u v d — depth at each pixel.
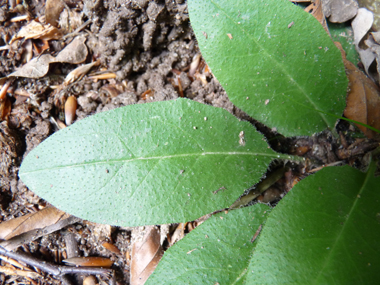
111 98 0.12
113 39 0.12
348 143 0.10
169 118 0.09
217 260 0.09
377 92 0.10
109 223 0.09
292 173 0.11
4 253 0.11
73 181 0.09
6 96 0.12
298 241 0.08
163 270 0.09
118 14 0.11
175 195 0.09
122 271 0.12
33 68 0.12
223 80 0.09
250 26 0.09
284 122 0.10
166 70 0.13
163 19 0.11
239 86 0.10
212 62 0.09
